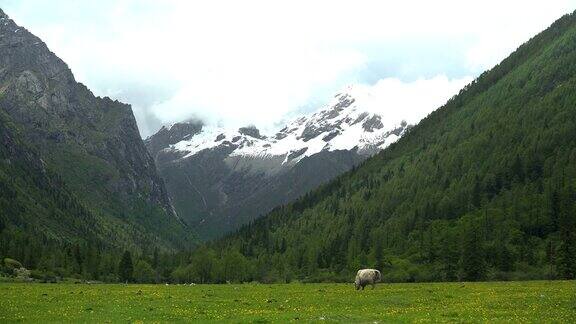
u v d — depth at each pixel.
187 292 73.19
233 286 96.00
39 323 40.06
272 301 56.78
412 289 72.88
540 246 163.38
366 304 52.31
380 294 63.69
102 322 40.41
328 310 47.25
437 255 168.62
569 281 91.19
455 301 52.88
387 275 154.50
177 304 53.59
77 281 164.62
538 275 132.25
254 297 63.12
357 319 39.78
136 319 42.12
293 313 44.75
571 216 159.38
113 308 49.59
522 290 65.56
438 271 149.88
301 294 66.94
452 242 157.50
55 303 54.00
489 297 56.16
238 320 40.44
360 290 72.56
